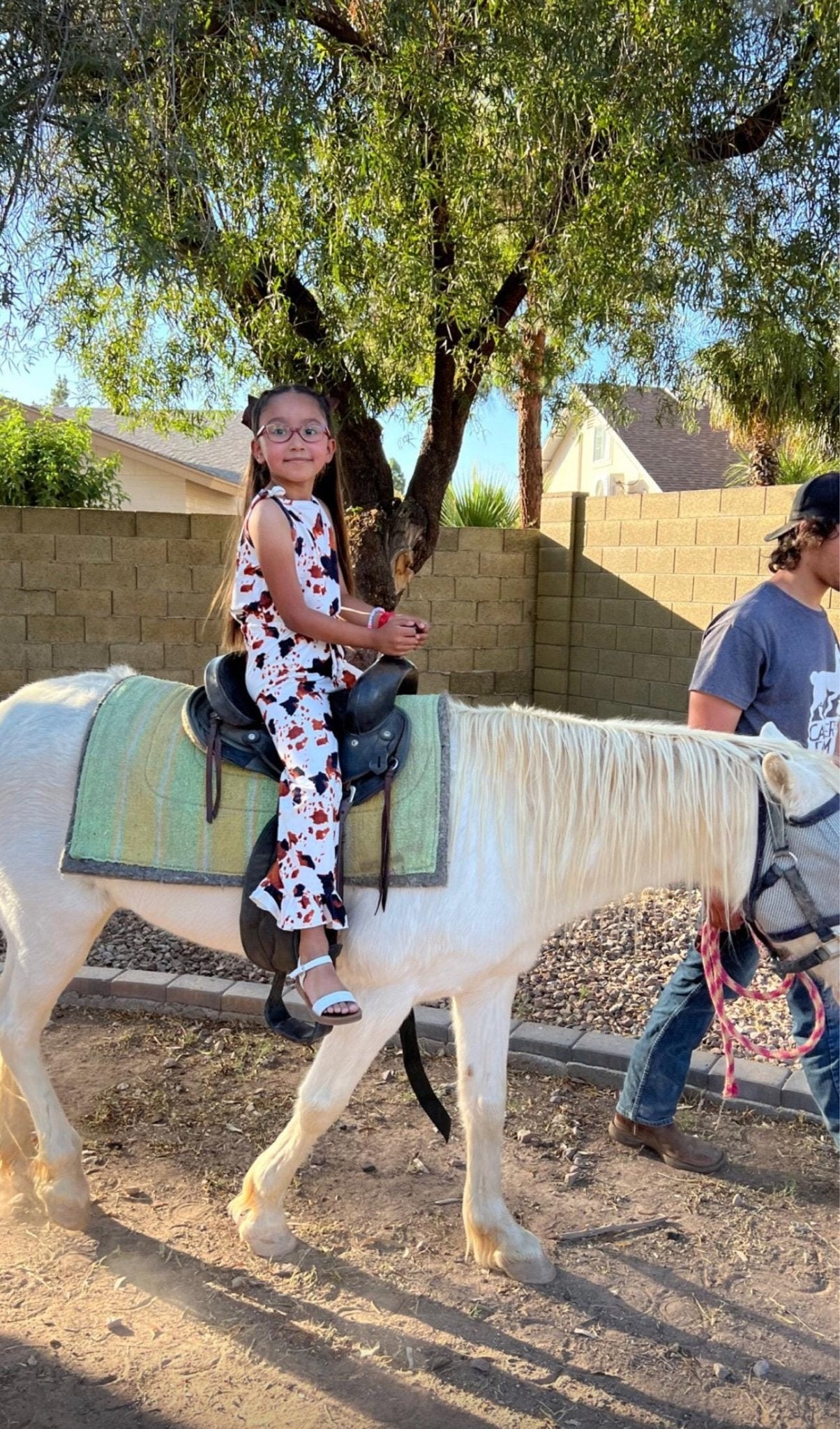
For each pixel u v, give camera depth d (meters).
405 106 4.67
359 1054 2.29
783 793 2.12
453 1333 2.29
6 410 11.41
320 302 5.27
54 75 3.74
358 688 2.26
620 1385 2.15
